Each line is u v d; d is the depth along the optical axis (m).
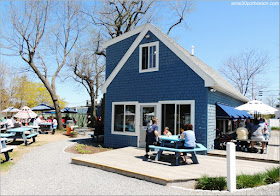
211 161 9.14
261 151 10.71
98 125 15.94
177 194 5.72
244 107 12.50
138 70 13.12
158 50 12.46
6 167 8.42
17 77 43.81
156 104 12.27
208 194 5.73
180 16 24.73
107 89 14.36
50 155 10.85
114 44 15.21
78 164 9.01
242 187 6.29
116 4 23.64
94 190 6.00
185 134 8.76
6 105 38.16
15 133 15.02
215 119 12.02
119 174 7.61
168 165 8.41
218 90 12.33
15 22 22.08
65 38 25.52
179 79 11.59
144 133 12.62
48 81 24.98
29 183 6.57
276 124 35.81
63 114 36.44
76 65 28.09
